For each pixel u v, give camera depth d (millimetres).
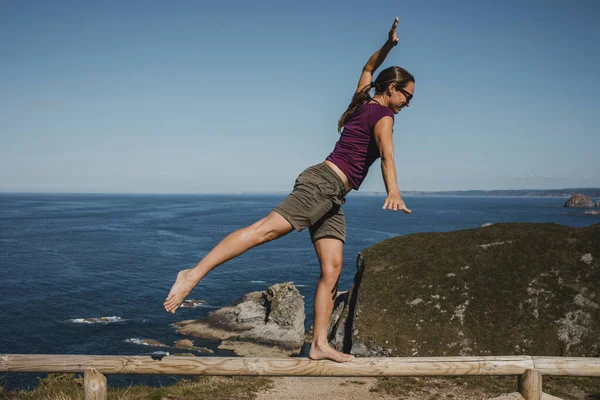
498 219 127438
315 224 3617
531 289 17938
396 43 3586
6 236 77938
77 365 3613
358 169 3387
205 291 38250
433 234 23031
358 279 22047
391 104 3473
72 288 38562
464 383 12898
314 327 3623
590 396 11539
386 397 12070
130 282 41344
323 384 12711
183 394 11062
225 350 24875
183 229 95000
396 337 16750
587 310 16625
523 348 15727
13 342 25562
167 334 27266
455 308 17703
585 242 19750
